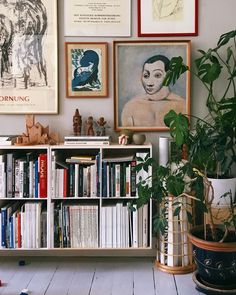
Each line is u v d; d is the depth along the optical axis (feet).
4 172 9.25
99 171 9.24
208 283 8.04
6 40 9.84
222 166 9.22
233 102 9.14
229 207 8.84
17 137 9.50
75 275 9.13
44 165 9.23
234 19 9.78
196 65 9.49
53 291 8.34
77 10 9.80
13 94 9.96
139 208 9.14
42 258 10.16
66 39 9.89
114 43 9.84
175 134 8.68
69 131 10.09
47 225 9.29
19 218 9.29
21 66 9.90
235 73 9.37
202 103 10.00
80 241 9.35
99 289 8.41
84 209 9.29
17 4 9.77
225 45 9.78
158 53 9.87
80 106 10.06
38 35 9.82
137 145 9.28
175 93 9.97
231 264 7.77
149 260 9.98
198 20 9.81
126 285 8.59
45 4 9.76
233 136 8.91
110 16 9.81
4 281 8.82
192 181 8.46
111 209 9.29
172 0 9.76
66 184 9.28
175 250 9.22
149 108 10.02
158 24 9.82
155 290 8.35
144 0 9.76
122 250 10.17
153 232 9.75
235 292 7.77
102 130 9.81
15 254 10.19
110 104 10.05
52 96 9.97
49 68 9.91
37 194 9.29
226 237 8.12
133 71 9.93
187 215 8.70
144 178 9.25
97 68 9.92
